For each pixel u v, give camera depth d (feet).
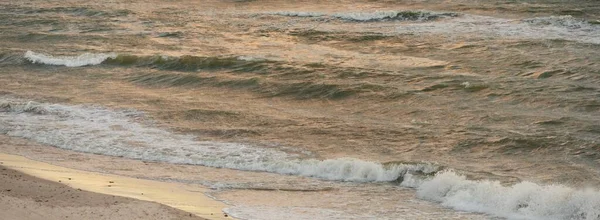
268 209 124.26
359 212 124.67
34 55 264.11
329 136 174.70
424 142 169.07
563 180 143.74
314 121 187.42
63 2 379.35
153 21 327.06
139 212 111.04
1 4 376.07
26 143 169.58
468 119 186.09
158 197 128.36
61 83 232.53
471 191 131.44
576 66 232.32
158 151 163.43
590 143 163.02
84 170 146.72
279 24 315.58
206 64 249.55
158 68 250.98
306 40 285.84
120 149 164.66
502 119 184.55
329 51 267.18
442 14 320.50
